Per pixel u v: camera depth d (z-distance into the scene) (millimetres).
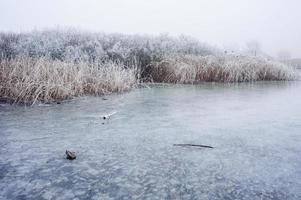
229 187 1857
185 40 11609
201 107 4523
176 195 1756
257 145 2648
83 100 5215
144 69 8391
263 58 11164
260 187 1860
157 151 2496
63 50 7434
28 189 1827
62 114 3975
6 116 3830
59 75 5680
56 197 1733
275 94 6125
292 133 3031
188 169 2125
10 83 5070
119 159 2316
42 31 9797
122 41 9531
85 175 2025
